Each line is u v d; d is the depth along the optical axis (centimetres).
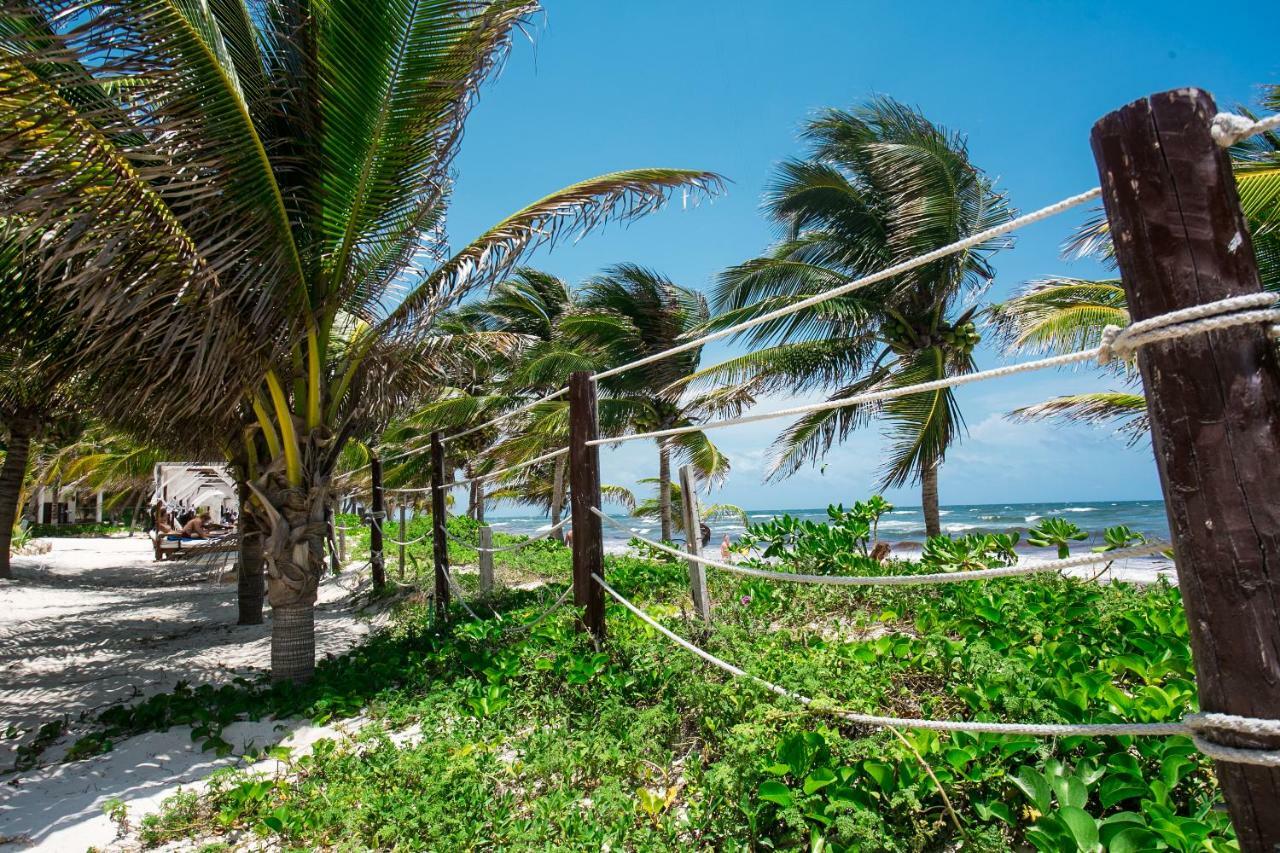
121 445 2144
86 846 319
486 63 481
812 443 1254
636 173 531
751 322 305
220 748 416
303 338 542
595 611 462
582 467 469
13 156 375
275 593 553
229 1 488
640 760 319
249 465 616
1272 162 634
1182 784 236
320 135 507
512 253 554
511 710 400
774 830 254
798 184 1157
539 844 261
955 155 1022
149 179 416
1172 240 147
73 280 395
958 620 440
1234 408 141
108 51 378
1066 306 982
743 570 295
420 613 830
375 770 334
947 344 1138
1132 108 155
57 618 1012
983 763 247
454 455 2020
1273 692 135
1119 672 323
